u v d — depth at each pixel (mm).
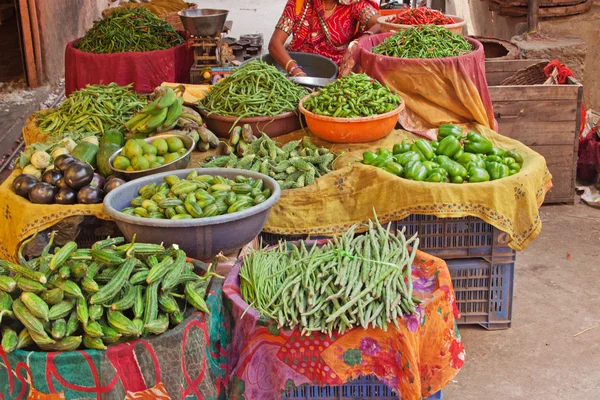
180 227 2771
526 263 4539
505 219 3439
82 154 3732
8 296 2396
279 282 2777
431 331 2688
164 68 5652
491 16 8039
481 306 3777
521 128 5109
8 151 6797
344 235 2934
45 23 8469
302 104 4207
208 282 2709
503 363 3553
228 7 14234
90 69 5656
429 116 4312
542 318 3922
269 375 2666
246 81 4379
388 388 2818
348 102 3982
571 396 3295
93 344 2322
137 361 2338
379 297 2611
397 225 3590
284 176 3713
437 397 2842
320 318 2602
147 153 3564
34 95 8188
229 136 4203
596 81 6613
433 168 3604
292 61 5320
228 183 3160
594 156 5418
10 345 2297
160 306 2453
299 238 3668
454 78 4188
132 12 6176
